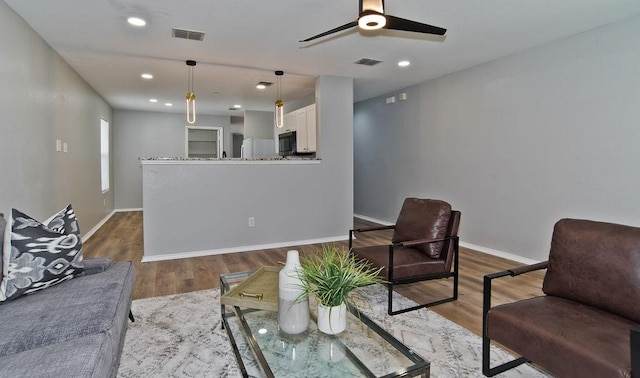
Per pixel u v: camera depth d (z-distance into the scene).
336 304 1.66
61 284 1.96
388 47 3.90
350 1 2.80
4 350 1.36
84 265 2.20
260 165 4.74
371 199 6.98
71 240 2.07
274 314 1.95
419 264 2.73
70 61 4.31
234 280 2.39
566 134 3.64
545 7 2.93
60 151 4.07
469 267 3.88
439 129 5.27
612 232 1.80
